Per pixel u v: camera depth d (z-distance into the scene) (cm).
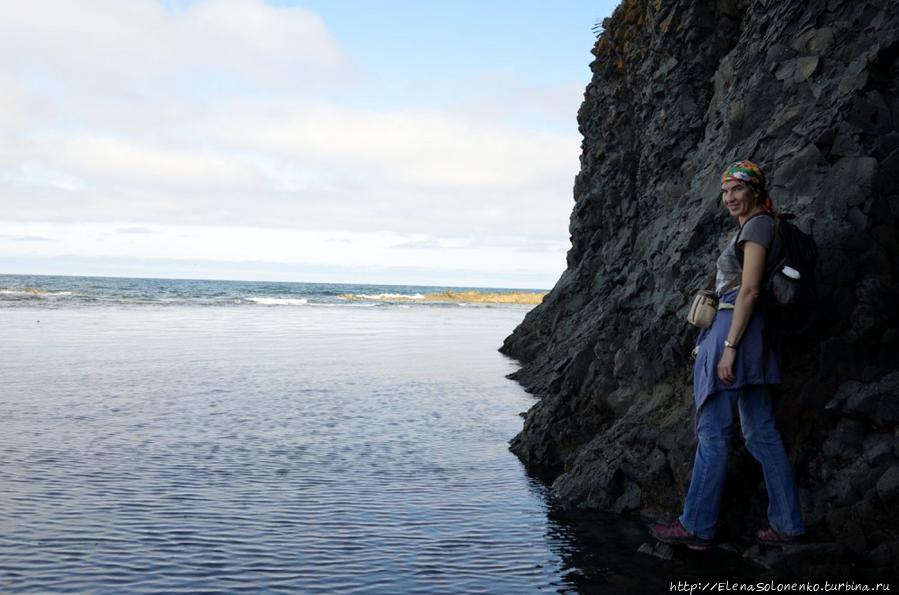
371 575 416
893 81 497
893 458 414
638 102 1244
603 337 754
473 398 1208
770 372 418
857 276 455
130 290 8369
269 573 416
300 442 805
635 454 564
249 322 3466
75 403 1029
